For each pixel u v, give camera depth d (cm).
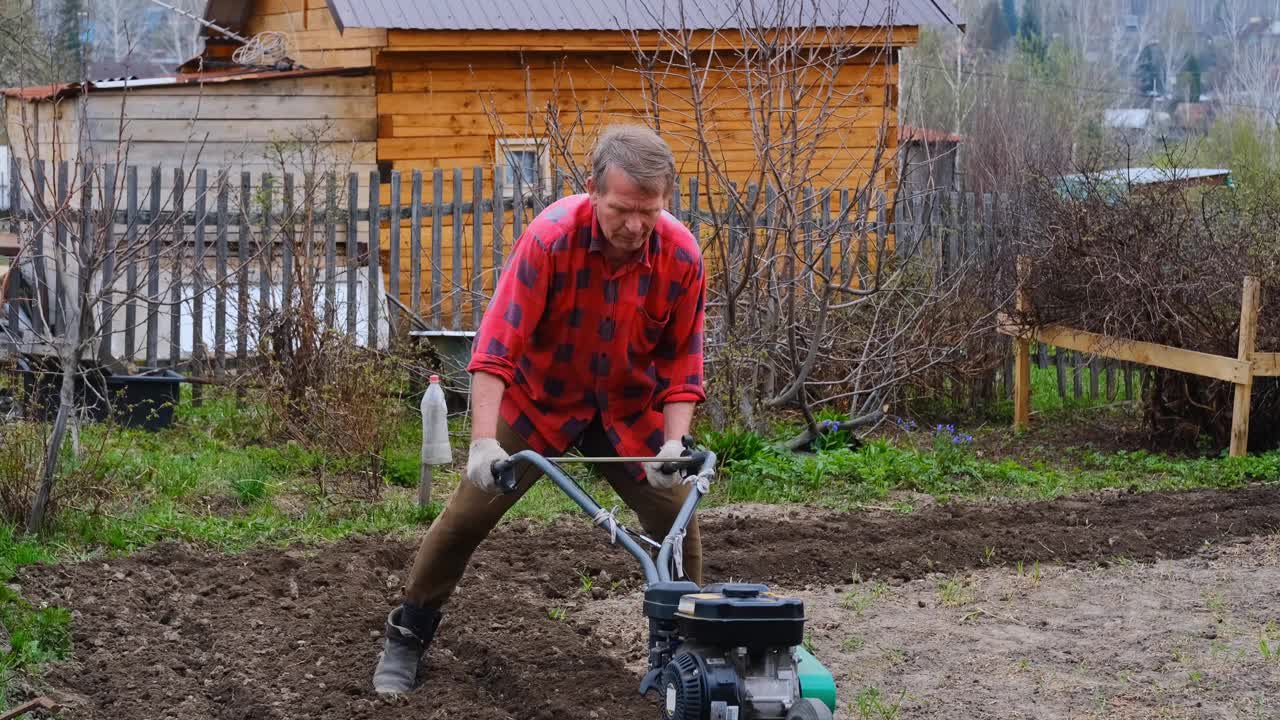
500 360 461
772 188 1219
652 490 494
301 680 538
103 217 834
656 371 491
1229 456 1106
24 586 634
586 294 467
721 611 379
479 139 1557
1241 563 786
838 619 662
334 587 682
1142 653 607
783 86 1070
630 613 665
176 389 1118
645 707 512
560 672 554
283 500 882
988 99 3547
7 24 2028
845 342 1213
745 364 1109
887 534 844
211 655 572
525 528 827
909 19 1559
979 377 1407
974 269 1361
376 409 1006
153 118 1505
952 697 547
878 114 1600
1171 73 6738
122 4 4528
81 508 774
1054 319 1277
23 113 1192
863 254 1265
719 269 1124
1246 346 1090
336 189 1260
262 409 1081
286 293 1113
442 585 518
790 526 849
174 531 772
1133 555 801
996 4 6444
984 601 698
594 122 1511
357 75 1536
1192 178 1298
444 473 1002
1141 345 1177
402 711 505
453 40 1494
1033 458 1197
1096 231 1201
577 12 1531
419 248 1268
